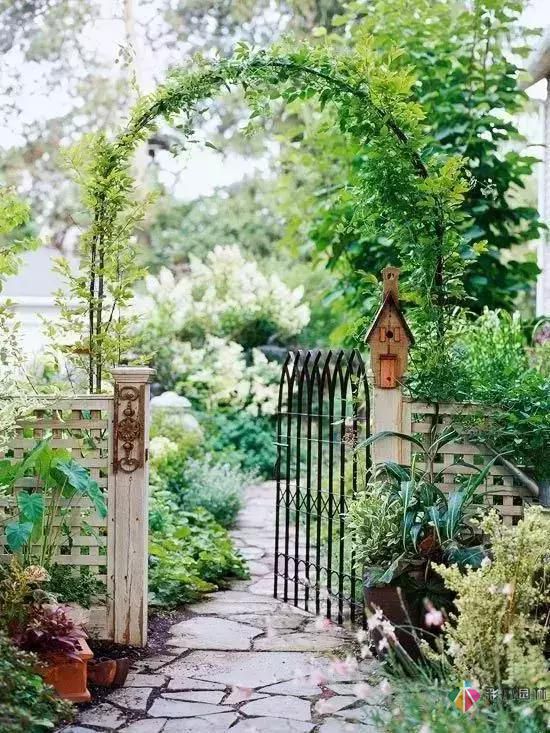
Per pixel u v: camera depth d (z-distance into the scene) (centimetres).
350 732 339
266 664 462
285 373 616
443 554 450
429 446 509
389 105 529
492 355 566
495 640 347
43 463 460
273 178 1719
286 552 591
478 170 820
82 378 571
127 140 525
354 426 550
